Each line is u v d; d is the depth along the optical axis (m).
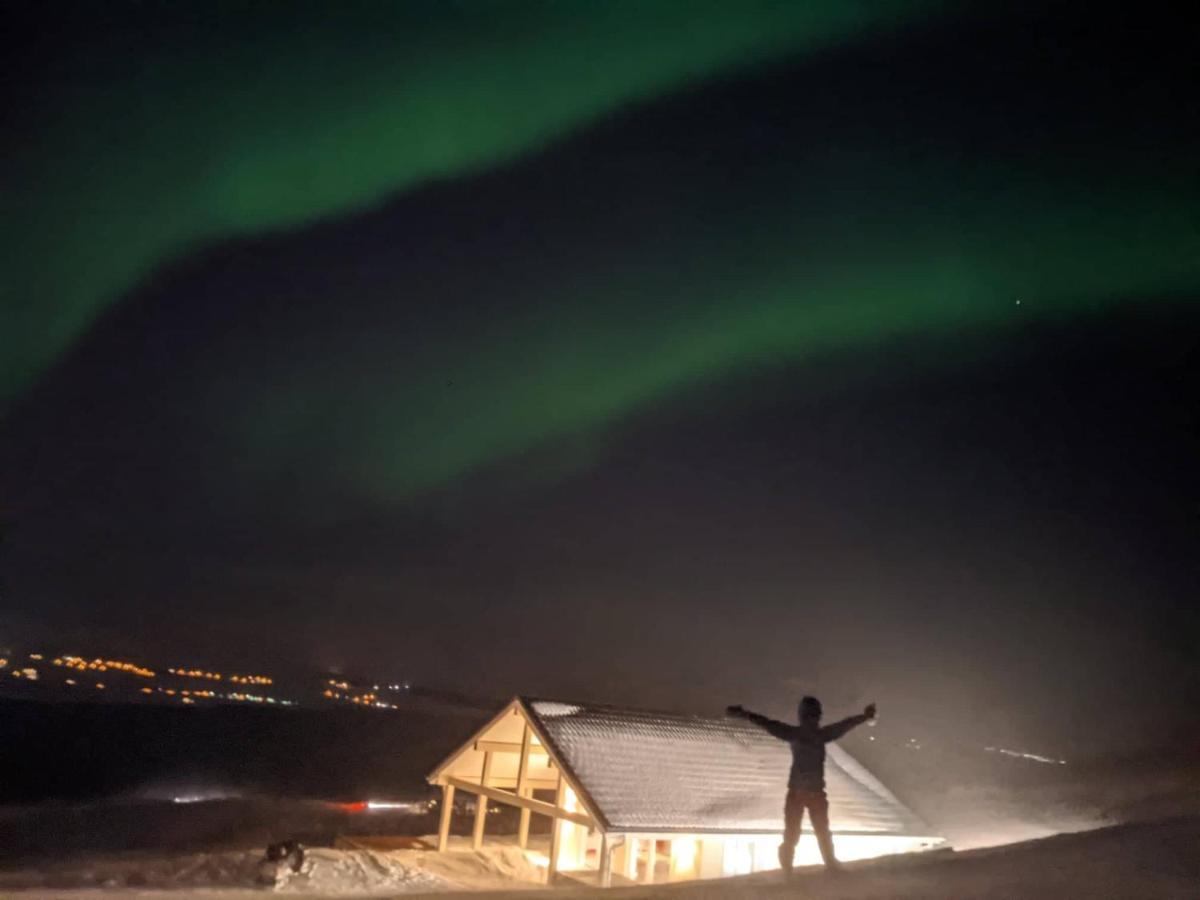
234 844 22.42
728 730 21.08
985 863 10.21
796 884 9.67
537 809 18.53
